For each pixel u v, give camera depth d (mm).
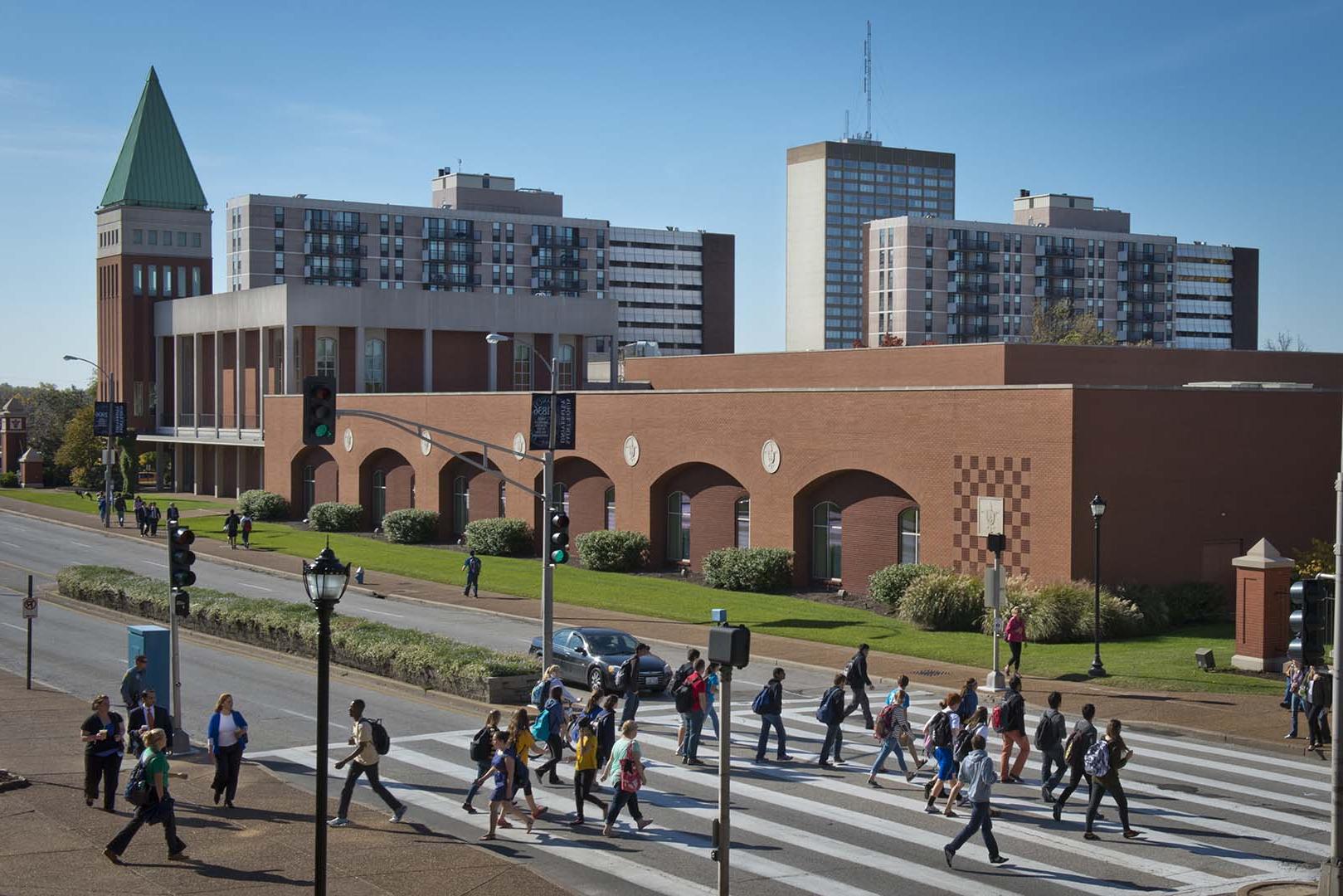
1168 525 43219
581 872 17938
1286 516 46094
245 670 35500
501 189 172000
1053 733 21500
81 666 36125
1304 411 46531
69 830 19312
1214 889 17266
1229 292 187750
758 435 52625
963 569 44750
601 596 49719
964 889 17203
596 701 22047
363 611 46875
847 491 49844
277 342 89500
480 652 32219
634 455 58906
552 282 171375
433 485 71375
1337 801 16031
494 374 90375
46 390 150750
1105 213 182250
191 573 26234
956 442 44906
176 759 24688
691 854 18781
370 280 160375
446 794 22141
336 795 21953
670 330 182375
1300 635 17609
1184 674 33344
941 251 167875
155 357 108562
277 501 83125
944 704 21984
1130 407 42312
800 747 26125
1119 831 20047
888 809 21344
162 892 16562
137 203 107938
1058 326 117938
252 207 154625
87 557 63750
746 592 50719
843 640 39688
